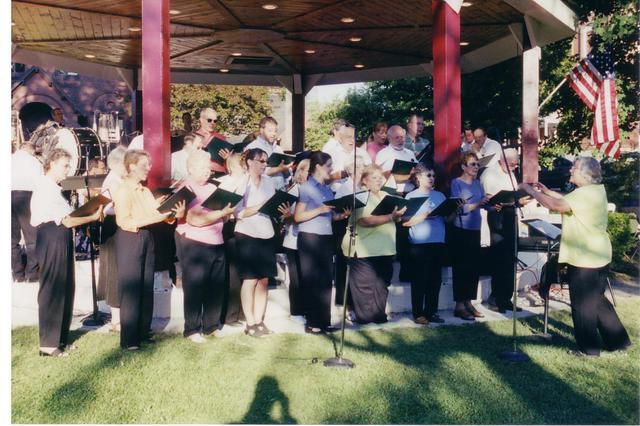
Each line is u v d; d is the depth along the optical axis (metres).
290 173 8.43
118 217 6.08
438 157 8.46
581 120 14.60
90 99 36.41
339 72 17.45
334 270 8.70
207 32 12.99
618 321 6.32
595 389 5.16
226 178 6.68
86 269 8.95
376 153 9.29
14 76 35.81
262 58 15.68
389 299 8.02
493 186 8.17
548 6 10.09
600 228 6.14
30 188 9.05
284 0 10.55
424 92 20.36
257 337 6.64
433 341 6.58
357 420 4.47
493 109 15.38
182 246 6.49
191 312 6.49
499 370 5.61
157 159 7.16
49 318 5.94
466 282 7.73
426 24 12.32
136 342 6.18
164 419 4.46
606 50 12.23
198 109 30.38
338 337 6.69
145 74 7.16
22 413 4.54
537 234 10.75
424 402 4.81
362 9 11.20
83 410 4.61
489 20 11.38
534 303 8.78
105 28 12.30
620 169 14.26
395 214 6.84
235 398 4.86
